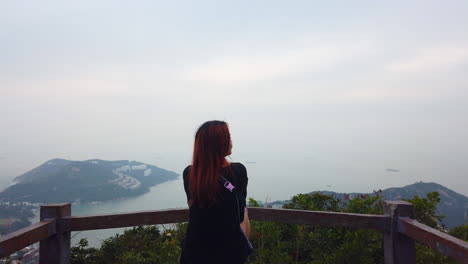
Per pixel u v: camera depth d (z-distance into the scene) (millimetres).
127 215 3367
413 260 3080
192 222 2236
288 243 4395
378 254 3928
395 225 3113
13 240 2541
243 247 2213
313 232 4516
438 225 4566
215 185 2166
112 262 4418
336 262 3770
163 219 3463
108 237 4816
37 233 2867
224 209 2170
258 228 4430
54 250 3186
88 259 4445
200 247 2176
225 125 2322
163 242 4605
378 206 4723
